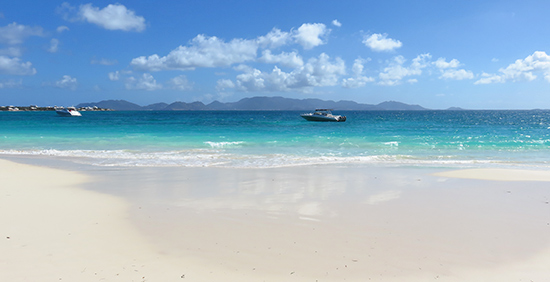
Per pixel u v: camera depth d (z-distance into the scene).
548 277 4.69
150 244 5.72
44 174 12.20
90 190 9.83
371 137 28.64
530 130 40.75
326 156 17.94
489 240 6.01
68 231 6.28
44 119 72.31
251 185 10.70
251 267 4.92
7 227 6.43
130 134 30.58
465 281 4.58
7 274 4.59
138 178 11.79
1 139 25.23
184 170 13.53
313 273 4.75
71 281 4.45
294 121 66.81
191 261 5.10
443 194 9.53
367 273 4.76
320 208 8.00
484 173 12.86
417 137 28.84
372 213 7.62
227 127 44.56
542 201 8.79
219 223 6.84
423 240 6.00
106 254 5.30
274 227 6.62
